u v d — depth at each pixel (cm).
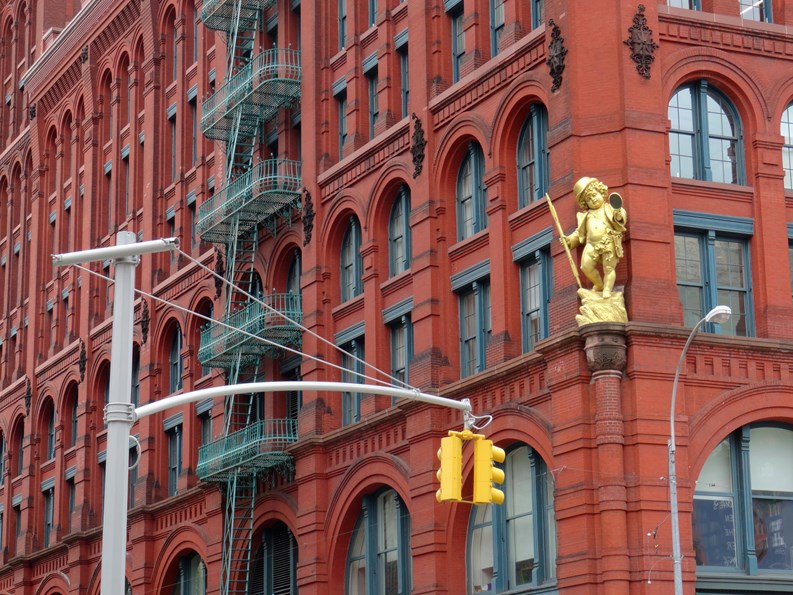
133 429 7656
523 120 5066
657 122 4622
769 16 5078
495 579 4894
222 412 6725
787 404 4606
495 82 5138
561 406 4503
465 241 5256
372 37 6019
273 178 6209
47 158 9275
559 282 4638
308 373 6019
